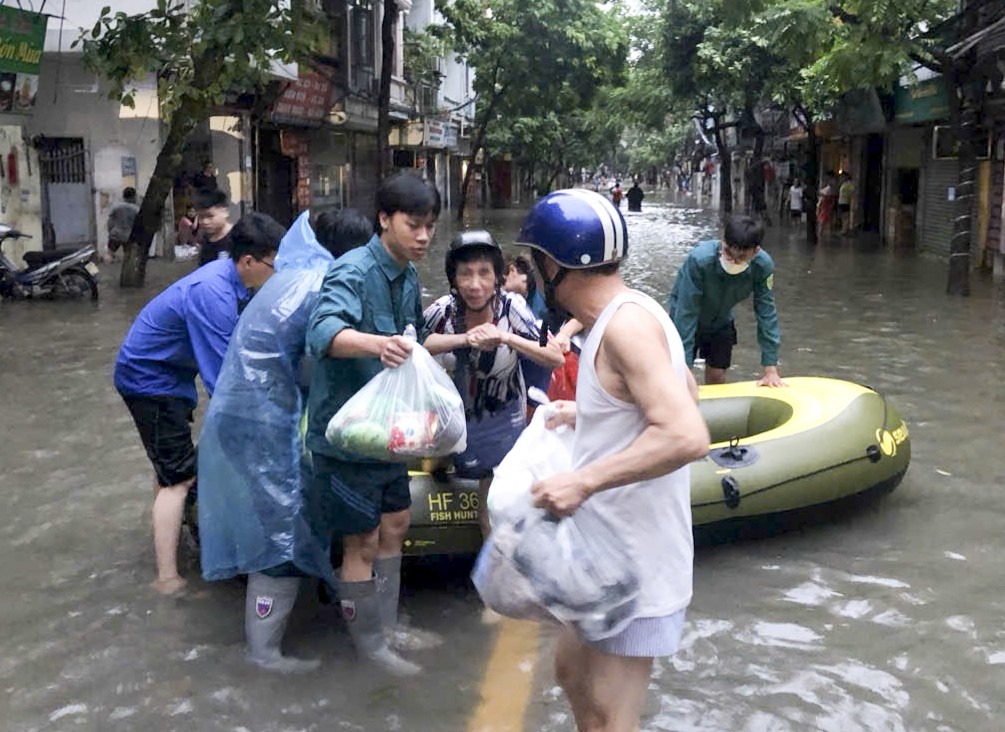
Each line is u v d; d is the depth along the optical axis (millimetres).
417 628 4297
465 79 43094
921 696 3750
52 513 5520
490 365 4293
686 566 2758
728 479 4973
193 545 5133
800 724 3576
